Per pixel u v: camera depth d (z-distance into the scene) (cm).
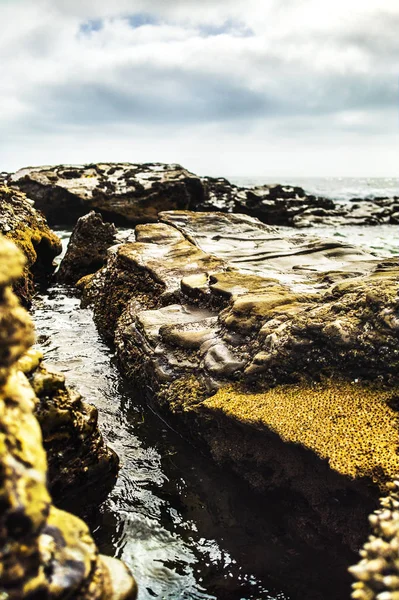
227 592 422
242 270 895
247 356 612
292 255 1006
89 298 1201
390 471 421
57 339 977
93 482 482
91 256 1459
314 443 466
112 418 684
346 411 495
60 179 2988
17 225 1245
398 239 2448
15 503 227
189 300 822
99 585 275
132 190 2922
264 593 422
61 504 463
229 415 539
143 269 984
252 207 3134
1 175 3731
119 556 453
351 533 446
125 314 934
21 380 332
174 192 3003
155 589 421
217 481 559
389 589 252
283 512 509
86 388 766
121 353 827
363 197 6359
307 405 516
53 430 433
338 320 553
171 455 604
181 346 692
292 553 463
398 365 514
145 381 730
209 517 505
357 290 618
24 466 243
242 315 662
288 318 615
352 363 537
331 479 461
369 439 456
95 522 491
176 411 621
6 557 226
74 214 2875
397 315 531
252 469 536
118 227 2878
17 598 229
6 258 255
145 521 496
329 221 3120
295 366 562
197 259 989
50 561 258
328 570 444
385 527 286
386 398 499
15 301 265
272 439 511
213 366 623
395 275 741
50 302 1244
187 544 471
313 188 9412
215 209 3206
